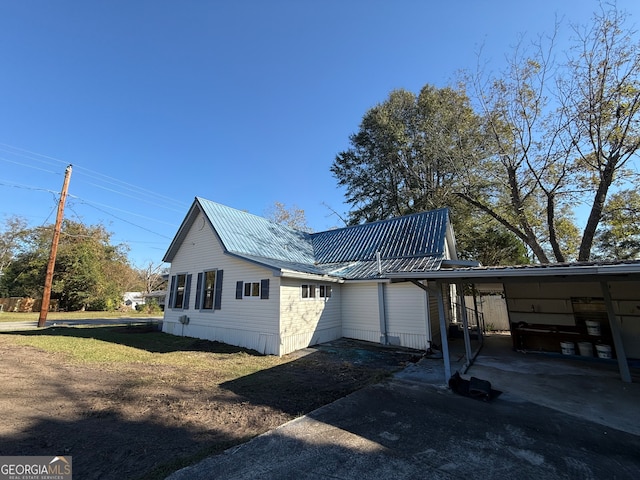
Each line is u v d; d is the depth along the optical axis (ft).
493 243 67.56
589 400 17.15
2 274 107.76
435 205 71.20
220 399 17.28
